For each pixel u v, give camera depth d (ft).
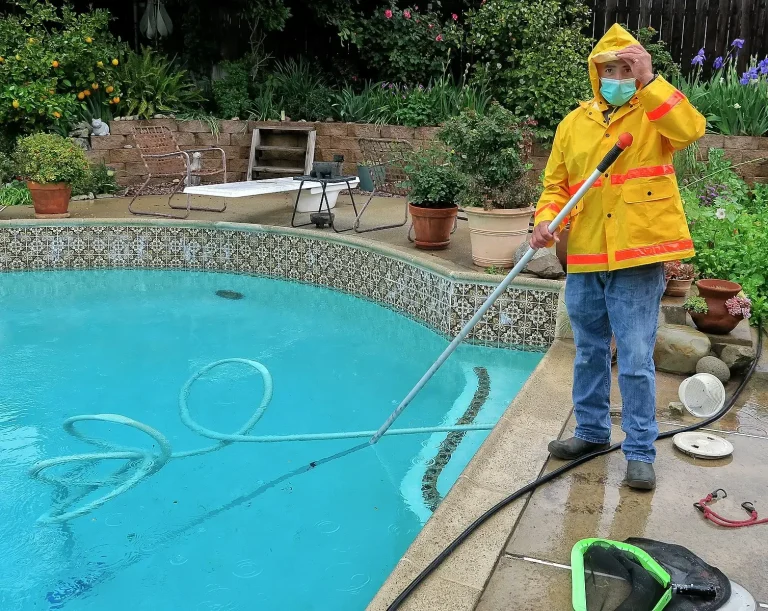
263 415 12.50
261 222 22.20
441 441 11.56
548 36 28.02
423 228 18.52
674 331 11.62
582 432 8.73
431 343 16.21
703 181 22.50
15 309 18.34
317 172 20.83
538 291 15.23
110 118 28.32
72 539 8.96
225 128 29.60
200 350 15.66
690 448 8.88
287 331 16.97
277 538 8.96
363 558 8.56
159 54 32.94
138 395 13.34
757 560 6.79
